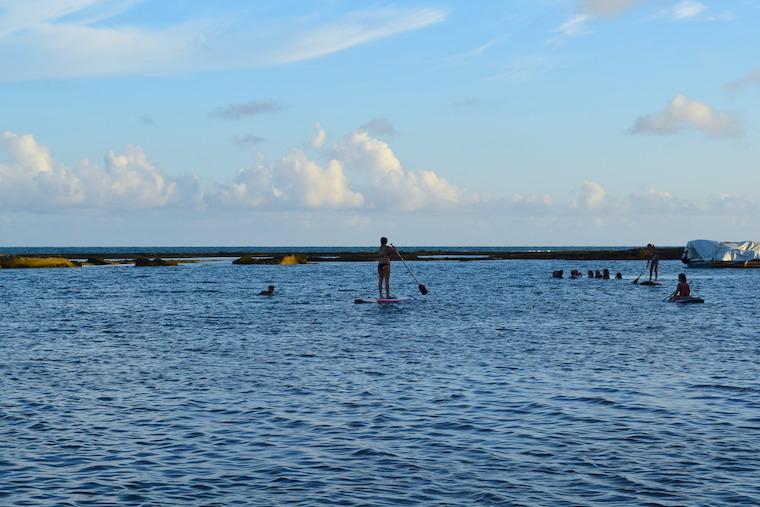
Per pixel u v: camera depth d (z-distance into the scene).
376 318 33.47
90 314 35.97
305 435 12.67
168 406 14.90
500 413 14.20
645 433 12.65
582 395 15.77
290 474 10.62
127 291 53.91
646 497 9.53
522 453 11.55
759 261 98.00
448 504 9.38
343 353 22.20
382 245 42.91
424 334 27.09
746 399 15.23
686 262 103.38
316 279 72.62
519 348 23.14
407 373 18.58
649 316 34.09
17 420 13.76
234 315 35.16
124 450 11.84
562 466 10.88
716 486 9.91
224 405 14.97
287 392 16.23
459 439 12.39
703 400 15.20
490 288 57.75
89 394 16.11
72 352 22.66
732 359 20.59
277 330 28.61
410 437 12.53
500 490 9.86
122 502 9.54
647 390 16.23
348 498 9.62
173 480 10.39
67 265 105.44
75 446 12.05
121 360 20.92
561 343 24.28
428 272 91.19
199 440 12.41
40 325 30.88
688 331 27.78
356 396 15.79
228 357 21.45
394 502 9.47
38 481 10.35
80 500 9.61
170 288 57.69
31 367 19.72
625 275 82.31
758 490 9.74
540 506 9.27
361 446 12.00
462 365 19.78
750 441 12.07
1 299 46.03
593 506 9.25
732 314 35.06
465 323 31.14
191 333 27.75
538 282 66.88
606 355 21.48
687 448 11.73
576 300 44.56
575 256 146.62
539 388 16.55
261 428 13.16
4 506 9.38
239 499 9.62
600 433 12.69
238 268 103.88
